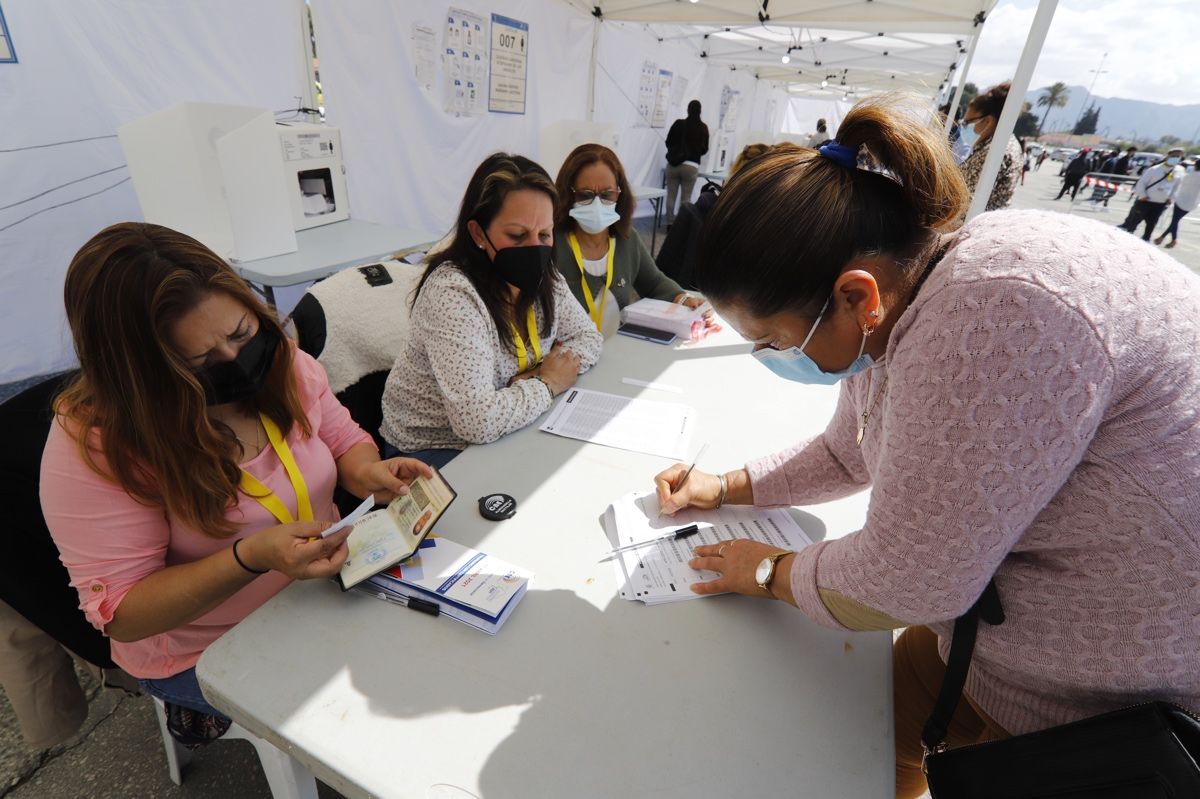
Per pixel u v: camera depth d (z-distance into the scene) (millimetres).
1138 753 543
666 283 2639
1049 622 643
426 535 884
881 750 667
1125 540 554
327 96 3506
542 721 675
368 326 1673
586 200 2268
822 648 796
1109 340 486
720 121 9266
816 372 745
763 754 654
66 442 817
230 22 2889
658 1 4746
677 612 845
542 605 844
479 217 1396
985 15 3729
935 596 587
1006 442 505
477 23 4215
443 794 597
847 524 1072
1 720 1424
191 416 827
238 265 2297
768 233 593
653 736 667
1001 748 653
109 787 1306
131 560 863
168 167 2246
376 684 708
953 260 551
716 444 1316
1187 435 506
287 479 1034
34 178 2426
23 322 2529
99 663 1054
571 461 1223
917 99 619
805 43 6695
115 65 2553
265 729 661
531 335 1566
